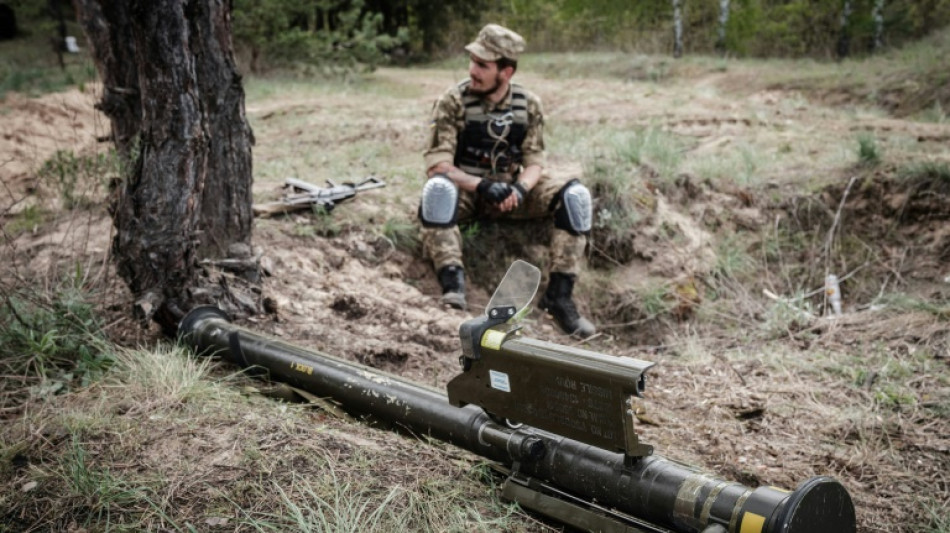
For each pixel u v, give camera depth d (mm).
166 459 2695
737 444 3539
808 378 4246
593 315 5453
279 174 6504
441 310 4730
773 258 5926
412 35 19656
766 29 16031
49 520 2391
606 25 18312
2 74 12367
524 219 5609
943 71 10852
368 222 5449
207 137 3855
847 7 14953
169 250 3816
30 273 4383
